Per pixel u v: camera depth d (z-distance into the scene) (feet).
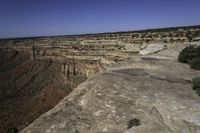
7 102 336.29
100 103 30.25
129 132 23.58
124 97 31.96
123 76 44.68
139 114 27.17
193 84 38.24
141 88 36.52
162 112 27.94
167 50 93.45
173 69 55.52
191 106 29.89
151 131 23.72
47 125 25.00
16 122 250.78
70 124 25.13
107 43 334.24
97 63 308.40
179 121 25.89
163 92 35.22
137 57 80.12
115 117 26.61
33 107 304.50
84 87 37.32
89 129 24.36
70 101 31.73
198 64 56.70
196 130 24.11
